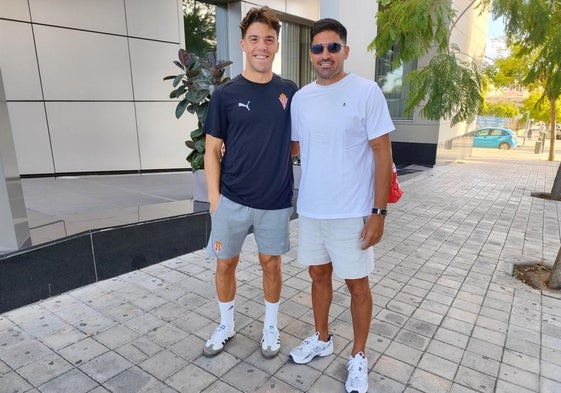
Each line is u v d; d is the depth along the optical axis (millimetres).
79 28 6090
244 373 2402
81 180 6207
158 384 2297
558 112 15805
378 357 2561
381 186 2057
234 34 8062
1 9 5500
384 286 3607
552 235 5266
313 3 9453
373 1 8008
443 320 3023
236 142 2281
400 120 11898
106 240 3562
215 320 2977
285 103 2295
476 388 2293
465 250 4613
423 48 5266
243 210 2361
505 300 3363
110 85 6496
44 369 2398
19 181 3119
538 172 11336
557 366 2492
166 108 7121
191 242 4258
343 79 2055
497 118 27578
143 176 6754
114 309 3102
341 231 2152
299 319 3016
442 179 9758
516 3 4637
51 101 6055
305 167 2211
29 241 3172
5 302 2982
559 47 5148
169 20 6934
